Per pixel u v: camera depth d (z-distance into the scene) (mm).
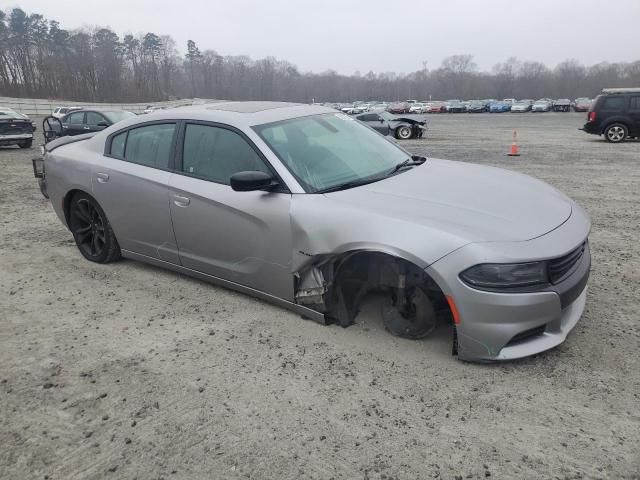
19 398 2844
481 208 3102
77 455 2396
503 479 2170
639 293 3965
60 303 4078
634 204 7406
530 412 2572
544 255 2736
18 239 5914
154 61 114125
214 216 3713
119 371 3074
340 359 3105
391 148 4270
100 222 4836
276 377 2951
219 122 3811
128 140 4426
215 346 3312
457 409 2617
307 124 3963
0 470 2320
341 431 2496
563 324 2982
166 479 2230
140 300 4070
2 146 18547
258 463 2307
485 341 2793
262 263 3555
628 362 2961
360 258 3320
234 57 120438
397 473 2225
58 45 95438
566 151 14773
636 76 110312
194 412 2672
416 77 134000
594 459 2258
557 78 116375
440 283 2809
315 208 3230
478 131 26297
